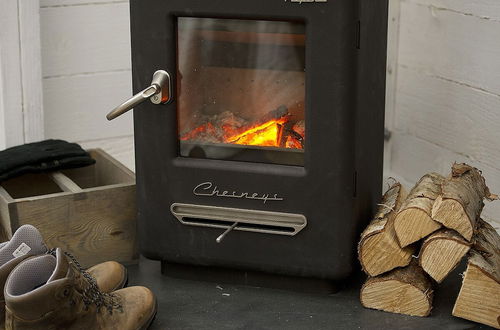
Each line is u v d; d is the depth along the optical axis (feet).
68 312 5.63
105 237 7.10
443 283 6.84
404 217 6.17
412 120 8.63
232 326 6.23
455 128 8.01
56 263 5.68
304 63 6.26
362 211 6.59
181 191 6.64
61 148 7.42
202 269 6.91
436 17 8.09
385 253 6.28
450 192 6.10
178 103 6.56
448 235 6.08
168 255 6.83
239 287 6.82
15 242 5.96
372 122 6.57
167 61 6.40
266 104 6.46
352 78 6.09
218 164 6.52
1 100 8.15
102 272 6.56
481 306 6.09
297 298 6.63
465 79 7.81
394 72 8.80
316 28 6.02
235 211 6.56
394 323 6.24
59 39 8.35
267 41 6.31
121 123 8.88
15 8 7.92
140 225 6.86
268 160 6.47
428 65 8.29
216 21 6.34
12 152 7.30
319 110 6.16
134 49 6.48
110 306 5.97
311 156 6.27
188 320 6.32
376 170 6.85
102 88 8.68
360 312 6.41
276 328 6.19
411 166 8.73
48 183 7.65
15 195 7.55
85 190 6.95
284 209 6.45
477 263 6.03
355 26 6.01
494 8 7.36
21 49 8.05
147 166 6.68
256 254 6.63
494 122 7.50
